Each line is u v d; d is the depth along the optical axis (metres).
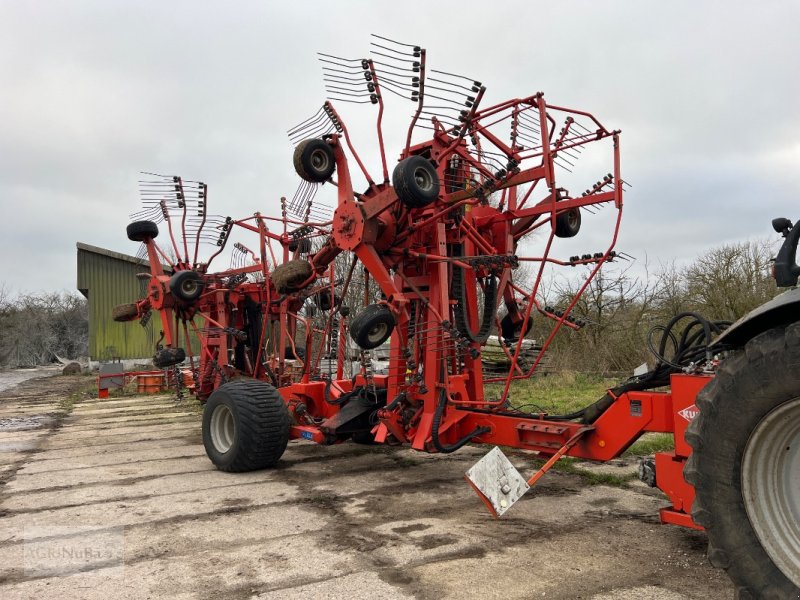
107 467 5.99
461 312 5.14
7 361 37.31
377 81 4.89
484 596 2.90
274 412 5.64
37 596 2.97
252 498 4.75
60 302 43.62
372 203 4.95
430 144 5.05
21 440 7.79
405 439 5.13
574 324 5.12
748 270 13.49
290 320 10.11
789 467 2.38
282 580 3.12
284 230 9.00
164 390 14.16
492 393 10.80
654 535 3.77
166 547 3.65
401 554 3.47
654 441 6.48
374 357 11.44
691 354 3.68
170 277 9.82
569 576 3.13
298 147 5.17
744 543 2.39
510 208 5.38
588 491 4.82
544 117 4.27
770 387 2.31
